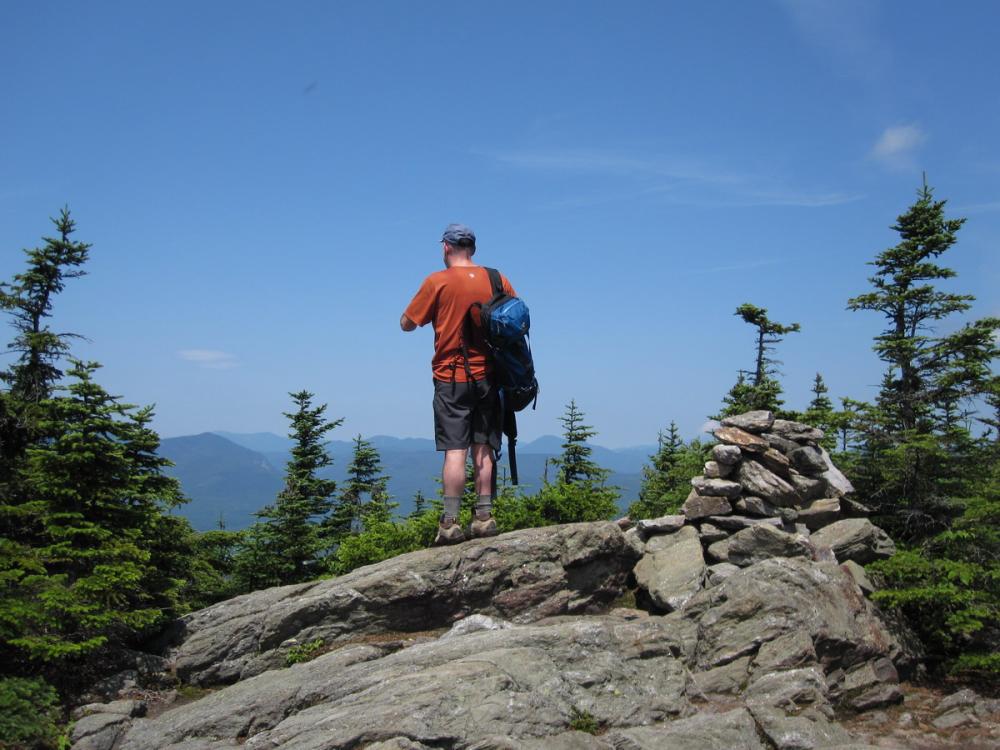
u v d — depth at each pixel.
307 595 8.48
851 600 7.80
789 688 6.57
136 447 11.39
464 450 8.30
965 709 7.00
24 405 10.93
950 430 10.09
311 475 24.28
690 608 7.73
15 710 6.83
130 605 9.27
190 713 6.91
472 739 5.33
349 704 5.95
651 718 6.07
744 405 22.95
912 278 13.30
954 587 7.95
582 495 12.45
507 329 7.55
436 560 8.26
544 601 8.34
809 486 9.68
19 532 9.88
